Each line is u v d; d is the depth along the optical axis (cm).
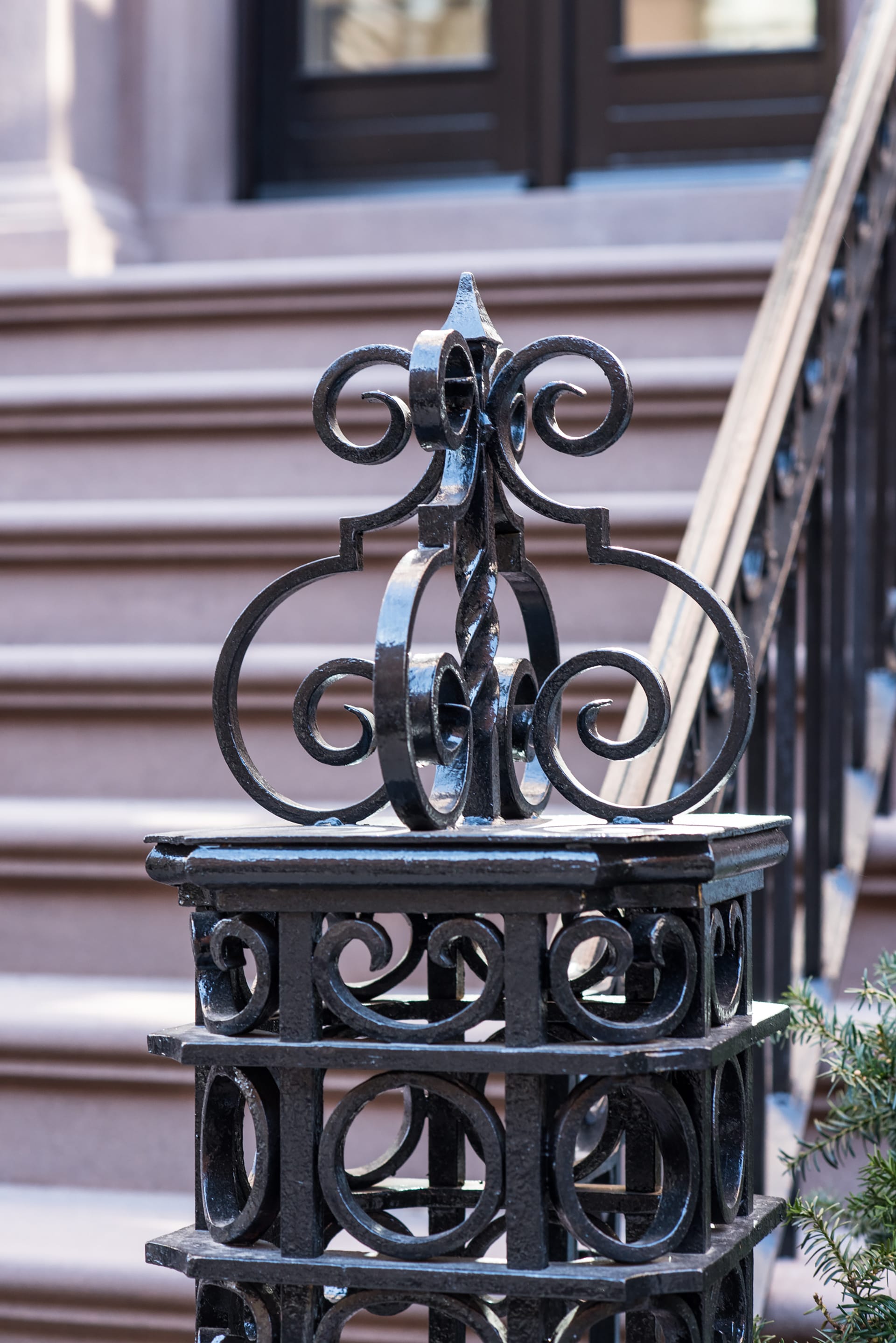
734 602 135
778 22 411
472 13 428
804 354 156
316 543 248
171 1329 152
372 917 76
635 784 120
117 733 235
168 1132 180
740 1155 83
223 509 254
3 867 210
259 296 307
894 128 191
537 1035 71
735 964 83
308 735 83
